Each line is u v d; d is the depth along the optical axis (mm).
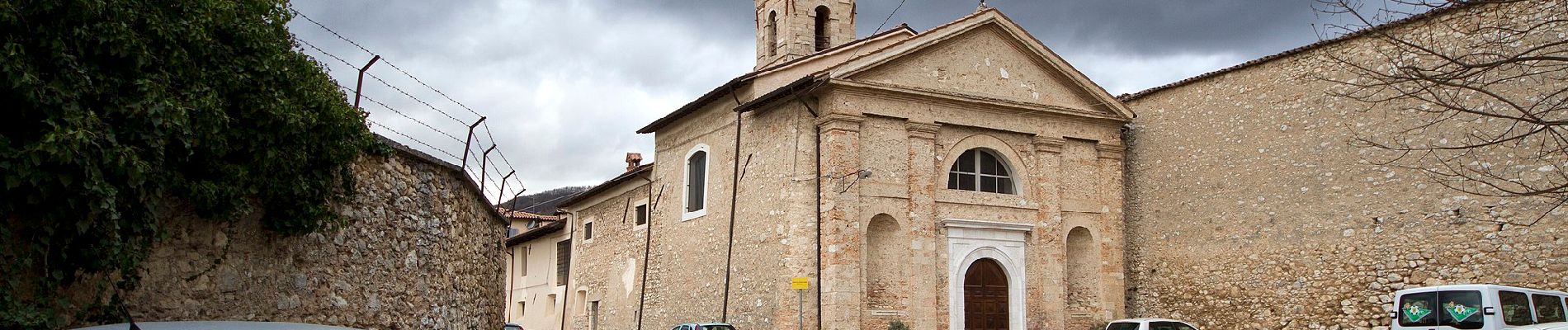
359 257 14172
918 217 28109
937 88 29000
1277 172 26984
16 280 9664
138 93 9969
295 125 11805
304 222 12727
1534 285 21641
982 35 30219
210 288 11938
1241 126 28109
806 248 26984
